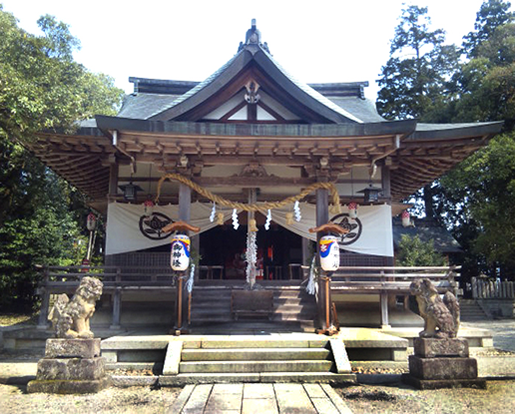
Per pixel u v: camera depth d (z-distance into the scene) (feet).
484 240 68.54
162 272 34.86
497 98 71.51
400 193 47.78
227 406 16.30
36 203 53.72
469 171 63.46
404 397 17.90
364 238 35.06
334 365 21.42
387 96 105.19
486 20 94.43
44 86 29.12
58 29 59.52
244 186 30.04
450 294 21.24
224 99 30.78
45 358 19.35
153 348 22.84
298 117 31.30
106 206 38.50
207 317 30.14
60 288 31.55
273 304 30.76
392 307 35.73
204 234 51.06
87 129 30.66
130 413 15.87
